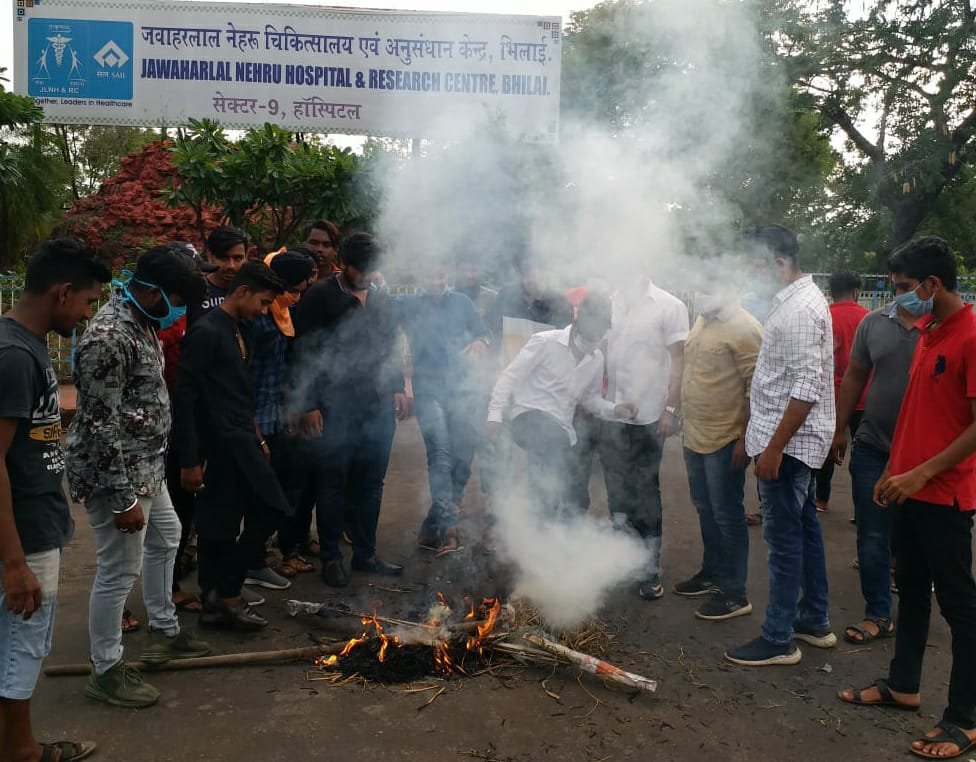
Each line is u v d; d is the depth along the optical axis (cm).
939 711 300
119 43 981
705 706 299
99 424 264
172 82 991
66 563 429
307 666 322
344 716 285
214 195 784
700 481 398
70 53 977
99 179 1950
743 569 381
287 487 421
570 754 265
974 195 1162
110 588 282
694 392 384
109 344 265
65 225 1123
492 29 983
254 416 385
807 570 353
